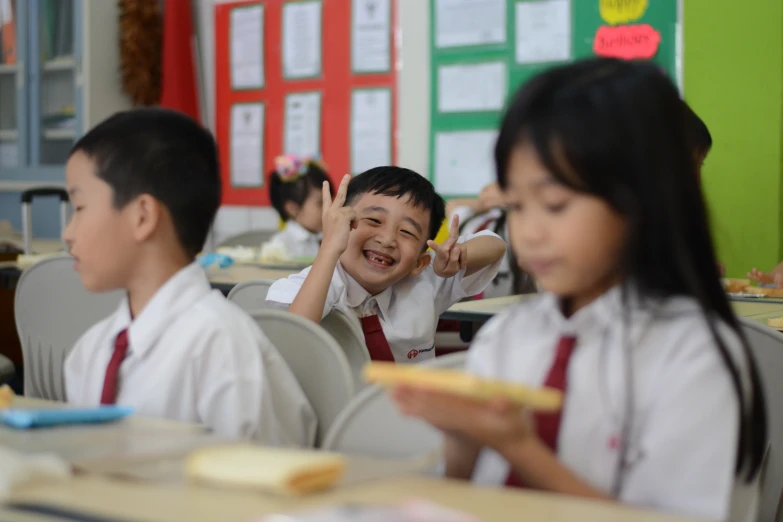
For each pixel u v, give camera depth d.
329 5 4.21
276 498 0.50
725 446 0.66
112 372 1.01
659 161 0.67
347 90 4.19
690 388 0.67
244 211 4.55
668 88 0.70
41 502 0.50
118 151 1.00
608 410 0.70
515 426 0.57
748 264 3.11
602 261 0.68
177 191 1.01
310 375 1.12
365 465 0.59
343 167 4.23
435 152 3.95
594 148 0.66
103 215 1.00
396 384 0.56
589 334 0.73
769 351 1.18
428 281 1.70
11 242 3.76
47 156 4.68
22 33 4.71
